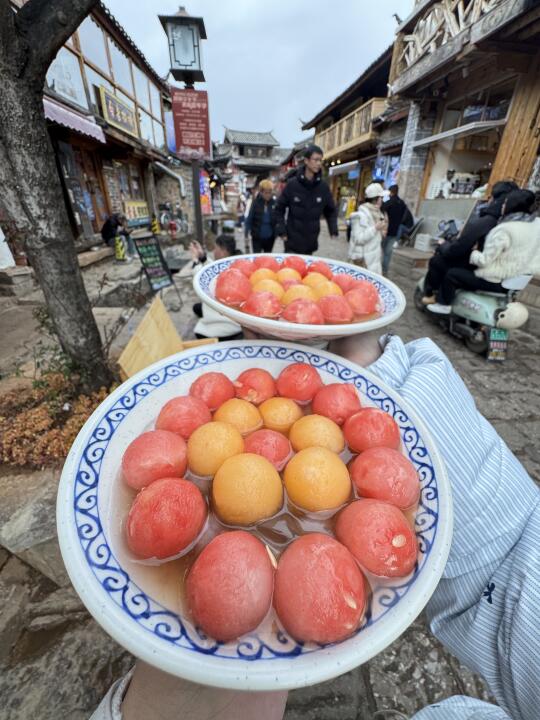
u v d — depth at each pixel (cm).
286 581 49
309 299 100
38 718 134
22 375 266
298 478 65
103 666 148
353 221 517
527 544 81
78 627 159
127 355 177
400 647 156
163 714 51
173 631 45
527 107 477
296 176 457
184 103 543
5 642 155
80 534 53
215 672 40
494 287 371
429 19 614
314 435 75
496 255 355
